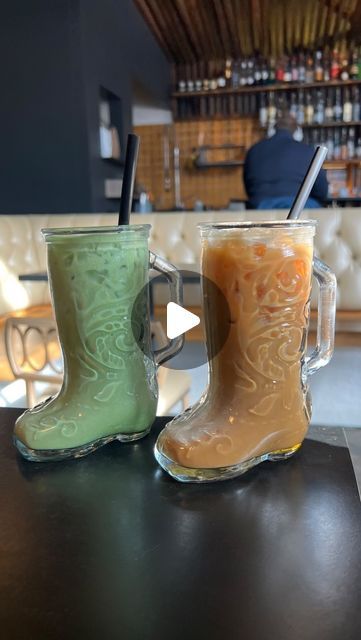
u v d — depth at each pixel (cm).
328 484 46
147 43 541
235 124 620
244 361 47
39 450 51
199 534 39
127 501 44
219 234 46
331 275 51
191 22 527
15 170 392
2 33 377
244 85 598
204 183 636
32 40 374
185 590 34
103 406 52
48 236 50
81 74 371
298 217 51
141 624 31
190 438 47
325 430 59
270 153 288
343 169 599
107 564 36
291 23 531
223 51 603
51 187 389
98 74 402
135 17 500
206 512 42
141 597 33
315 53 591
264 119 590
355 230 238
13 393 159
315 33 555
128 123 483
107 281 50
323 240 241
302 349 49
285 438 49
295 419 50
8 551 38
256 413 48
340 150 575
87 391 52
